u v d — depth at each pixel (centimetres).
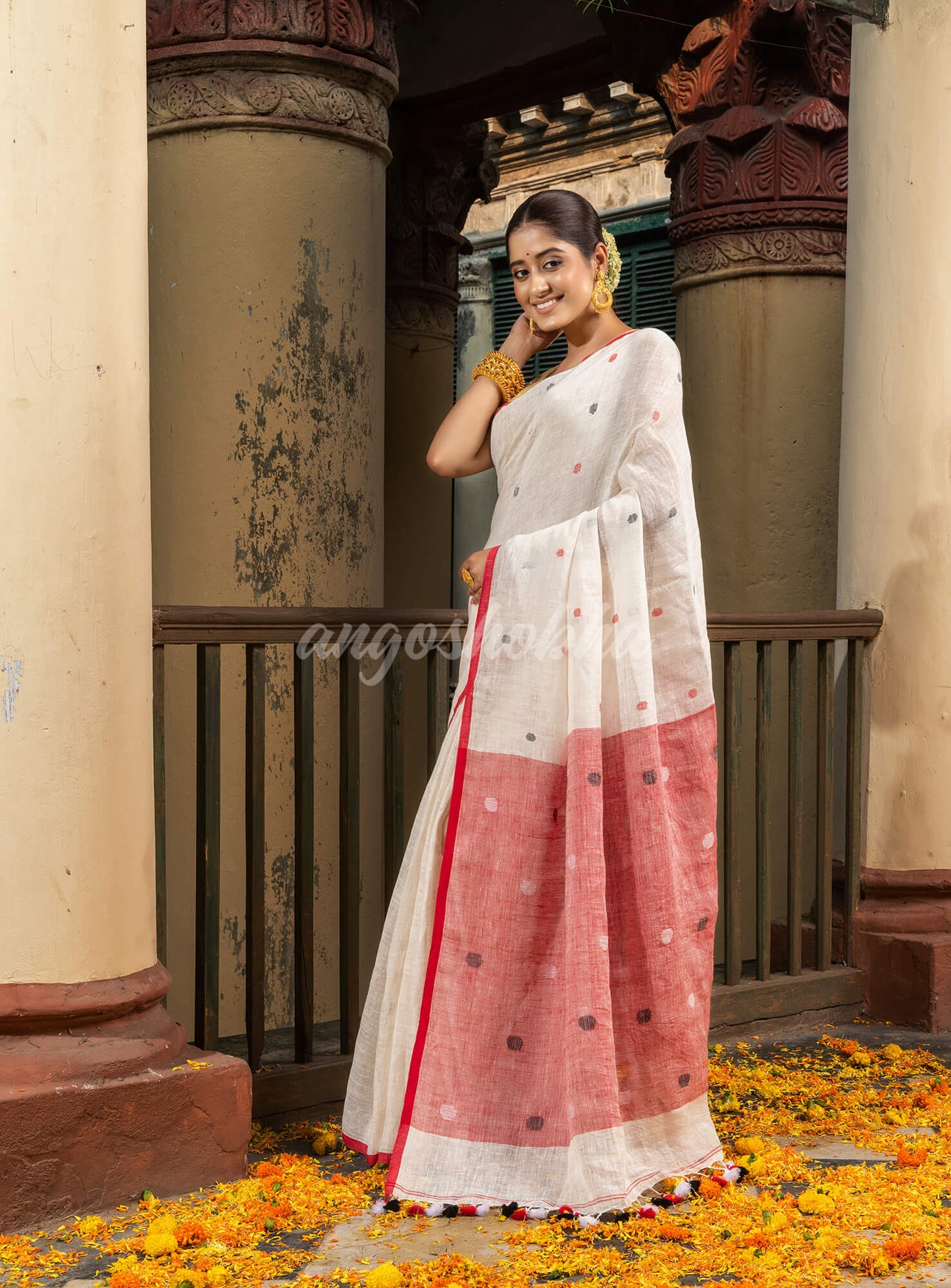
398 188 723
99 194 233
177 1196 237
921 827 373
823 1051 345
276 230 401
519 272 259
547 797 241
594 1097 228
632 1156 237
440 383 757
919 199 366
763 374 504
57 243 229
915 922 371
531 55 671
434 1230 224
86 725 233
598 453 248
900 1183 243
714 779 250
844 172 504
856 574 384
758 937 367
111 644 236
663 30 531
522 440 260
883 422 375
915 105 365
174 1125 237
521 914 240
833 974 373
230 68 397
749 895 500
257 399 402
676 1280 203
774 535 504
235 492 402
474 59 697
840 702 406
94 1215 227
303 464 408
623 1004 239
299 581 409
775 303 503
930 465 368
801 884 373
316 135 405
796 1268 206
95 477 233
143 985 242
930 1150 262
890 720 376
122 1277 196
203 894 273
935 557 369
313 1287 201
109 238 235
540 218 255
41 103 227
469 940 240
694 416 524
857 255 383
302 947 288
